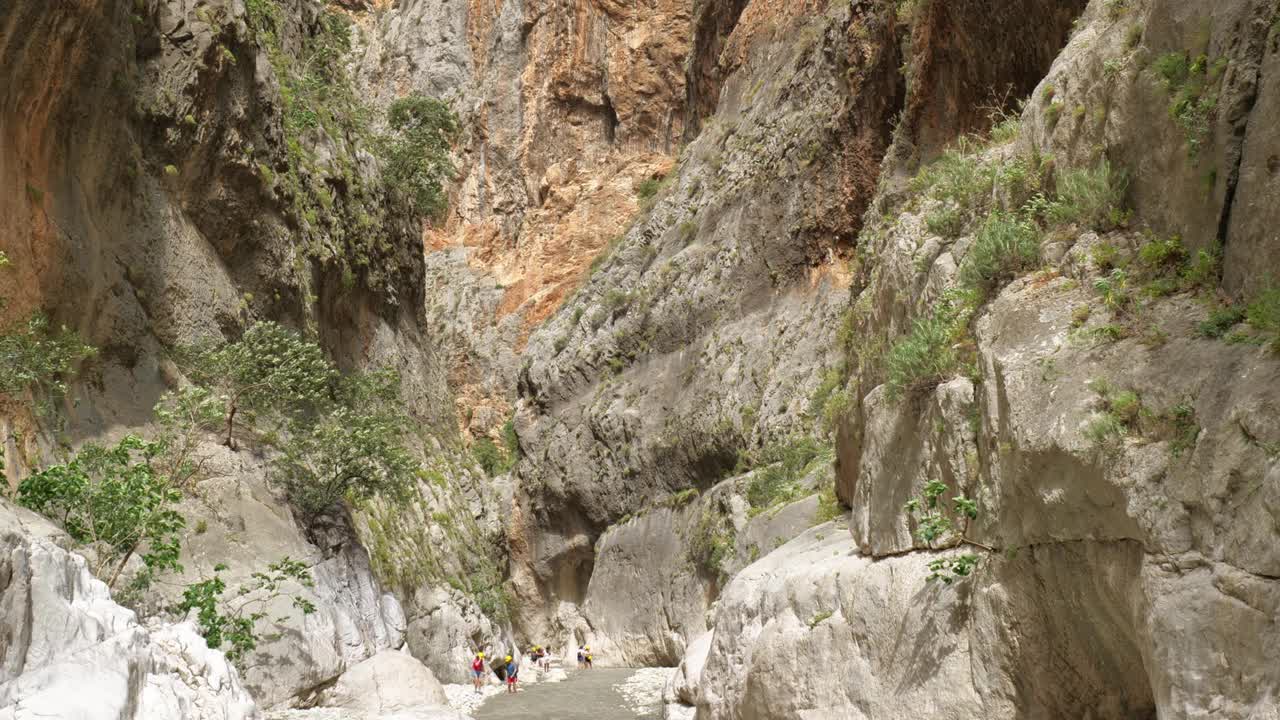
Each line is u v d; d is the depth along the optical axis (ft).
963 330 33.63
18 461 49.96
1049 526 25.81
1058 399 25.54
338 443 71.15
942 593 30.19
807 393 109.91
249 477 66.28
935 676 29.60
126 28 64.69
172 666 33.19
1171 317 24.71
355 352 99.40
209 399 55.93
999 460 28.32
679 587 113.91
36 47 54.39
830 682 33.47
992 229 32.91
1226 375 21.74
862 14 117.50
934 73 80.48
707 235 141.38
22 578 27.48
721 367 125.59
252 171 77.05
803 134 126.82
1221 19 25.77
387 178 113.91
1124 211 29.07
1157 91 27.73
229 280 75.25
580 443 141.90
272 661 55.26
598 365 147.95
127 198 65.72
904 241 41.86
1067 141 32.48
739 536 89.71
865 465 37.73
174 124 69.67
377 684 60.13
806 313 119.03
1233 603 19.60
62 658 27.78
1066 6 66.69
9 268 52.49
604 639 125.49
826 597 35.47
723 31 170.81
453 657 83.71
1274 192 22.49
